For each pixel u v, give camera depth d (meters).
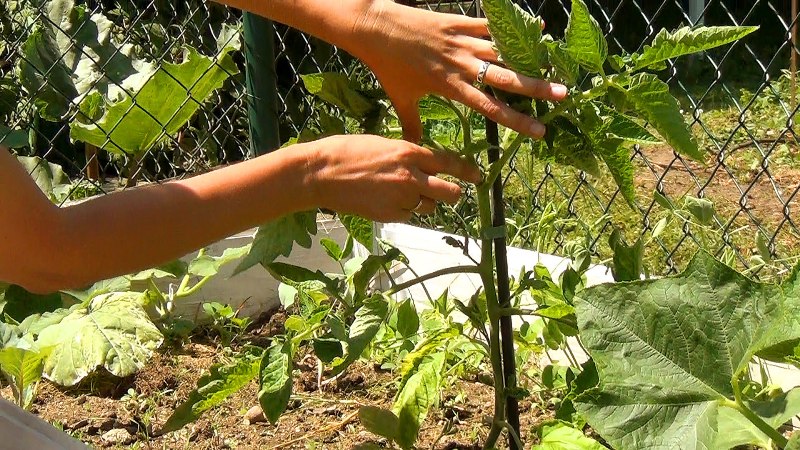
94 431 2.04
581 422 1.47
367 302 1.28
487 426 1.96
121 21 4.08
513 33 1.17
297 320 1.72
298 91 3.43
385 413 1.56
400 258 1.41
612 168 1.33
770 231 3.39
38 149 3.95
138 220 1.13
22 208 1.07
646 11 6.99
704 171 4.60
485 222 1.41
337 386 2.20
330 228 2.72
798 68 5.59
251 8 1.37
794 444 1.04
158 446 1.97
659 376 1.17
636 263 1.49
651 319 1.20
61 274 1.13
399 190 1.18
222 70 2.55
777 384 1.87
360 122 1.50
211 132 3.31
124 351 2.19
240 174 1.17
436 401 2.01
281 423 2.04
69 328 2.26
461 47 1.23
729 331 1.18
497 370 1.48
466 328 2.25
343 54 3.61
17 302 2.23
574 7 1.20
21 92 3.50
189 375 2.30
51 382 2.29
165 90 2.46
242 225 1.18
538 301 1.94
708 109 5.68
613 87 1.26
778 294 1.18
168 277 2.63
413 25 1.26
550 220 2.32
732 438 1.13
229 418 2.07
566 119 1.33
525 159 3.30
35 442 1.18
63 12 3.28
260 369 1.26
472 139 1.53
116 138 2.53
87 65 3.20
